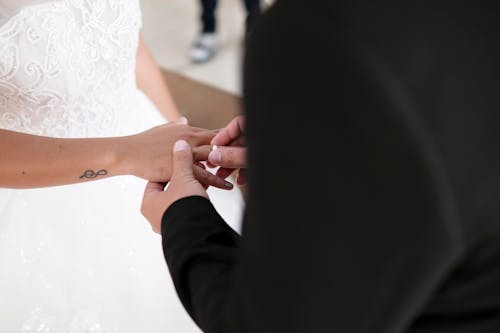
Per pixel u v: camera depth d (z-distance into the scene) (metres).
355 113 0.38
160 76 1.27
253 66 0.41
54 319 0.96
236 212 1.15
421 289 0.42
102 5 0.95
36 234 1.01
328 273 0.42
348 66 0.37
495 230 0.43
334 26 0.38
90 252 1.04
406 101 0.38
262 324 0.47
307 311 0.44
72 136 1.01
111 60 1.00
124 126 1.14
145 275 1.04
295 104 0.40
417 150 0.38
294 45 0.39
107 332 0.98
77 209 1.05
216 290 0.55
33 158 0.90
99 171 0.93
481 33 0.41
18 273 0.98
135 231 1.08
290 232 0.42
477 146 0.41
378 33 0.38
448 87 0.39
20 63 0.88
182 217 0.63
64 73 0.93
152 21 3.01
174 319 1.01
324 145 0.40
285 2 0.40
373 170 0.39
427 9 0.40
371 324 0.44
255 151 0.43
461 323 0.49
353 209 0.40
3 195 0.98
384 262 0.41
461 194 0.41
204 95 2.36
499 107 0.41
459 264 0.46
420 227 0.40
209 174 0.92
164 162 0.92
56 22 0.90
